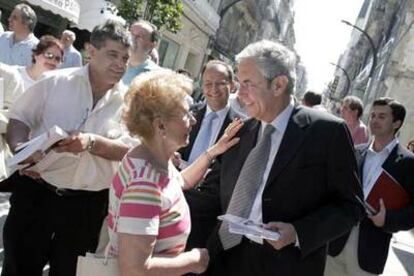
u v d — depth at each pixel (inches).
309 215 98.6
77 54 308.5
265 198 100.2
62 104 122.2
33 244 124.6
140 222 75.5
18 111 122.4
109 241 82.8
